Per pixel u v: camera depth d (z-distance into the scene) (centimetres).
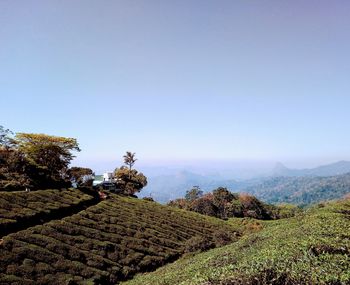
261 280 1308
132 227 6006
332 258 1570
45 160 8875
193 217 8175
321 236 2112
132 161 11825
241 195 12825
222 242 5916
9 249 3900
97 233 5191
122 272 4466
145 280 3734
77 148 9550
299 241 2036
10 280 3431
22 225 4669
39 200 5694
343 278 1287
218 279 1396
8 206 4956
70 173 9294
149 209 7712
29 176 7419
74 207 6138
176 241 6088
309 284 1259
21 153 8125
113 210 6688
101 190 8369
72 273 3966
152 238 5784
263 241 3384
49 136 9044
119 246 5066
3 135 8731
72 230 4959
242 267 1499
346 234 2197
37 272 3716
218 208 10906
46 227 4741
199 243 5722
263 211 12406
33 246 4122
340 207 5103
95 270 4197
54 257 4088
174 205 12288
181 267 3762
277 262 1513
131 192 10850
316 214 4306
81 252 4459
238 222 9800
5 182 6438
